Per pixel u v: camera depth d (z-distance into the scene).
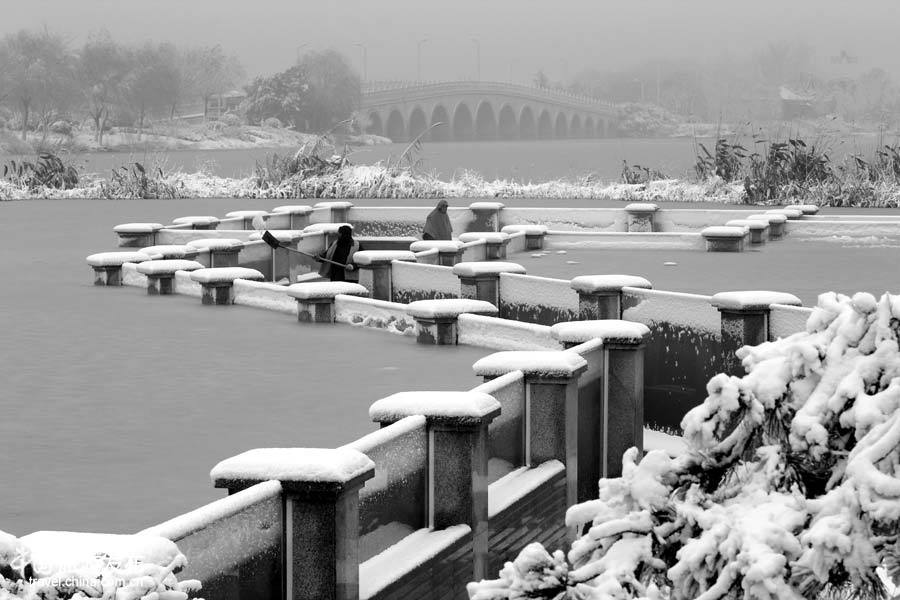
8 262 22.47
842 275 19.53
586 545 4.64
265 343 13.85
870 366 4.34
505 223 30.14
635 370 10.92
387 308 14.90
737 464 4.63
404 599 6.96
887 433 4.06
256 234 22.78
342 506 6.00
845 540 4.00
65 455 8.69
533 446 9.65
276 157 41.53
